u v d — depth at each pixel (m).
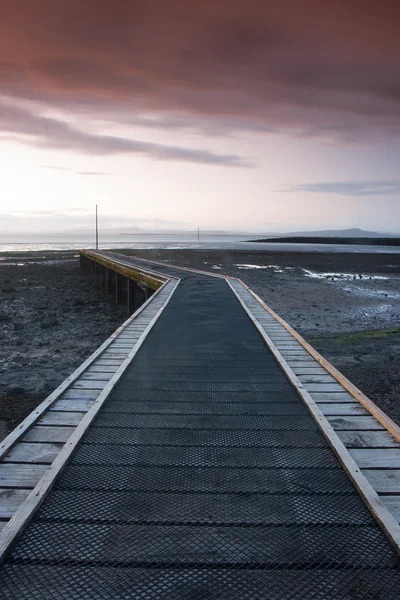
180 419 3.90
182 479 2.88
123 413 4.04
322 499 2.65
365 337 12.15
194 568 2.08
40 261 50.03
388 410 7.18
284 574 2.05
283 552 2.19
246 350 6.43
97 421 3.85
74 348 12.35
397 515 2.51
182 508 2.55
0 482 2.85
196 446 3.37
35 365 10.41
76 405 4.23
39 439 3.50
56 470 2.88
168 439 3.49
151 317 9.21
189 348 6.54
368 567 2.09
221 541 2.27
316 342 11.66
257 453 3.26
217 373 5.30
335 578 2.03
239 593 1.94
